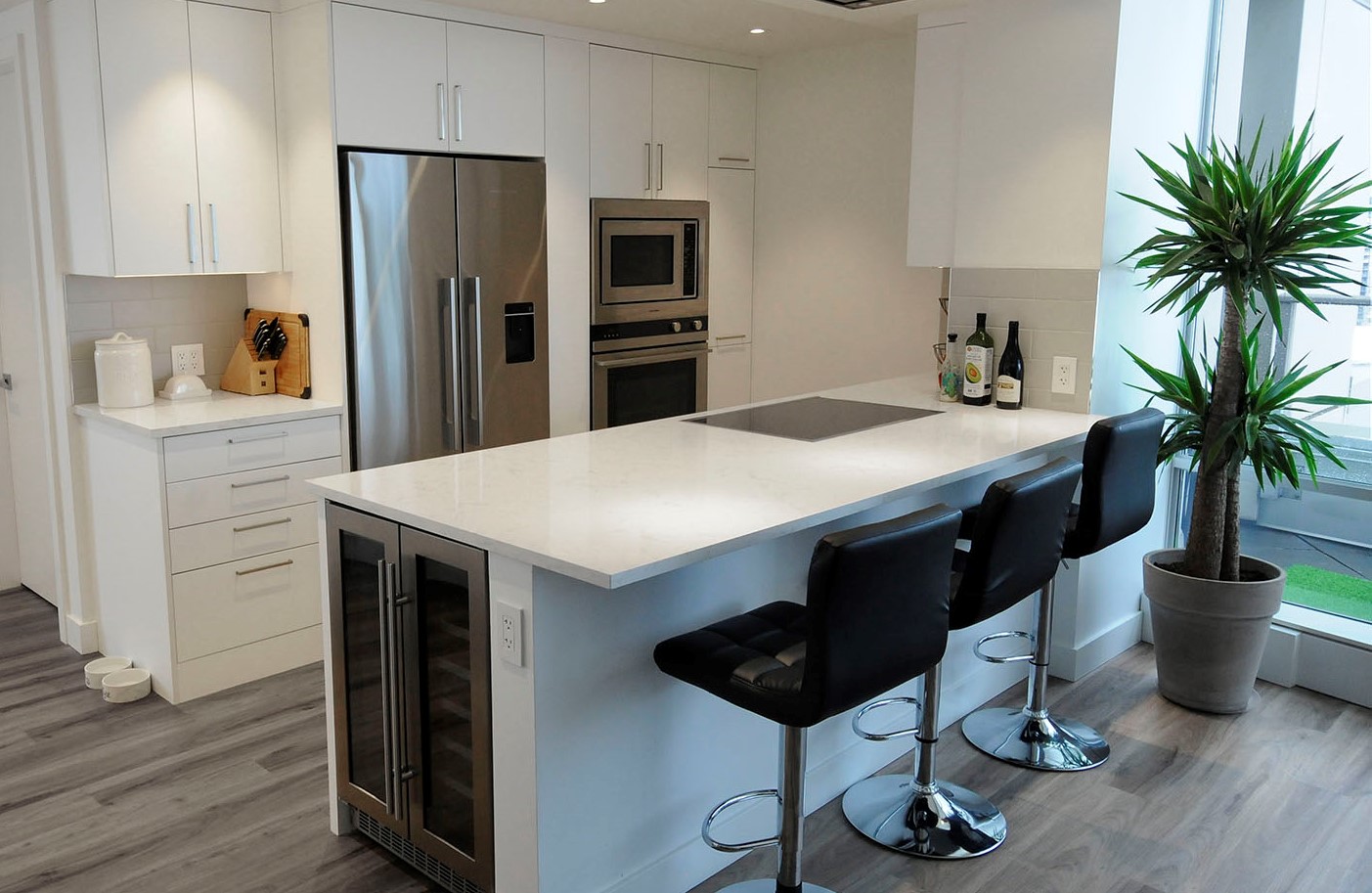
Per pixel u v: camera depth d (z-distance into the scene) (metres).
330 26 3.49
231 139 3.66
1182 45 3.60
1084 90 3.32
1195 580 3.33
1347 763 3.12
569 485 2.52
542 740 2.13
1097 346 3.46
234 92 3.65
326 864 2.58
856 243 4.69
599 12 3.92
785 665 2.10
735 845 2.23
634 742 2.34
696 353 4.92
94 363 3.79
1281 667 3.65
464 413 4.04
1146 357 3.75
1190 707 3.46
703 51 4.69
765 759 2.72
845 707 2.00
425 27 3.73
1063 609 3.69
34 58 3.54
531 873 2.20
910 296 4.51
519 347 4.19
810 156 4.81
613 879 2.35
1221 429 3.25
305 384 3.88
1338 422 3.62
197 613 3.48
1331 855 2.65
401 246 3.76
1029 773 3.05
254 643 3.65
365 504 2.38
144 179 3.47
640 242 4.58
